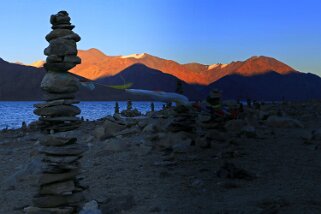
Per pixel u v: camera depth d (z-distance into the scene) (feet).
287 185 34.53
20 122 213.05
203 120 55.26
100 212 28.02
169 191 34.35
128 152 51.88
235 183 35.68
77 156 27.14
